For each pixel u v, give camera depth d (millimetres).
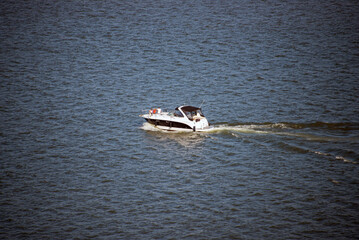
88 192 131875
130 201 127312
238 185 133625
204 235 112375
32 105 196625
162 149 156750
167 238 111812
